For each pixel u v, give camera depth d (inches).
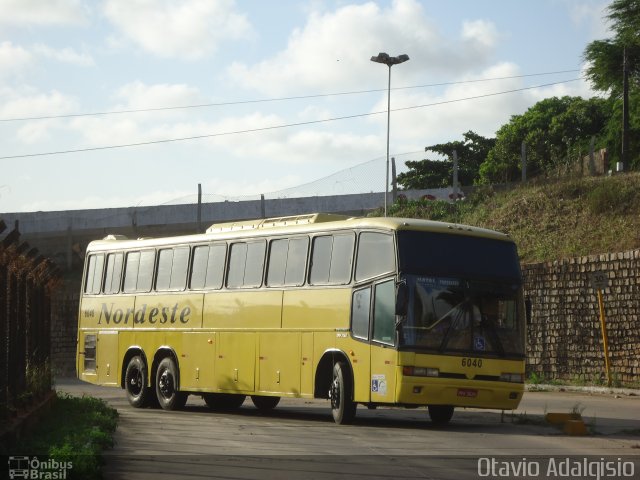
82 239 2313.0
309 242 817.5
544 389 1246.9
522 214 1734.7
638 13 2233.0
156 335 983.0
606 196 1619.1
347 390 752.3
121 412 902.4
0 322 559.5
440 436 662.5
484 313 732.7
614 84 2261.3
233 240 904.9
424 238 733.9
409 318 711.1
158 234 2225.6
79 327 1106.1
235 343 880.3
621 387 1198.9
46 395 770.2
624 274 1240.2
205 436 646.5
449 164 2992.1
